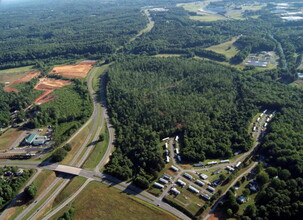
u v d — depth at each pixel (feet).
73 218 556.51
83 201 592.60
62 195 609.83
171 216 546.67
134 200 586.04
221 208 557.33
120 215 556.10
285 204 542.16
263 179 597.52
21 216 566.36
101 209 571.28
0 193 584.40
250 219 519.60
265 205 551.18
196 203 565.94
